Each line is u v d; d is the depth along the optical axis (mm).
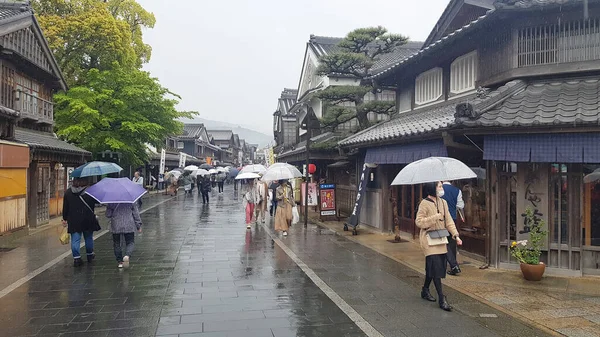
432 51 10500
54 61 16797
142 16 26031
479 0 10320
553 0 7730
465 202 9250
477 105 7609
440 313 5750
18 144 11695
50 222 15430
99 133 20984
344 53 14602
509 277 7527
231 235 12734
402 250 10242
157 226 14789
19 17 13812
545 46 8344
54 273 7953
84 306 6012
